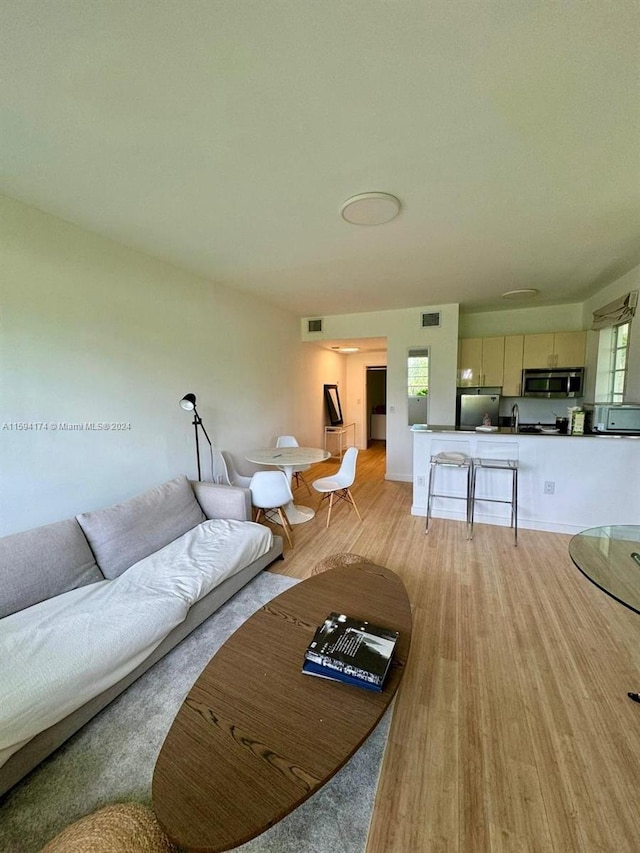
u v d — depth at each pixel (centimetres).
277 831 115
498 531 351
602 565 183
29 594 182
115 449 277
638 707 156
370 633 144
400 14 106
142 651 169
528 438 348
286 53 118
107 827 97
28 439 223
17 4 102
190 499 291
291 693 124
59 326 237
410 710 157
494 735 145
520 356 520
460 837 112
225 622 218
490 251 298
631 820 116
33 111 142
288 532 335
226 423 404
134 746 144
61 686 137
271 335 495
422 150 170
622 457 321
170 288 323
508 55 120
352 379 811
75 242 245
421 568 280
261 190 204
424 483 398
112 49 116
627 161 179
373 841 112
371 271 349
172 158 175
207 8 104
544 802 121
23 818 120
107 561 218
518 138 162
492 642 197
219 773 99
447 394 511
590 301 468
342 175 190
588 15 106
